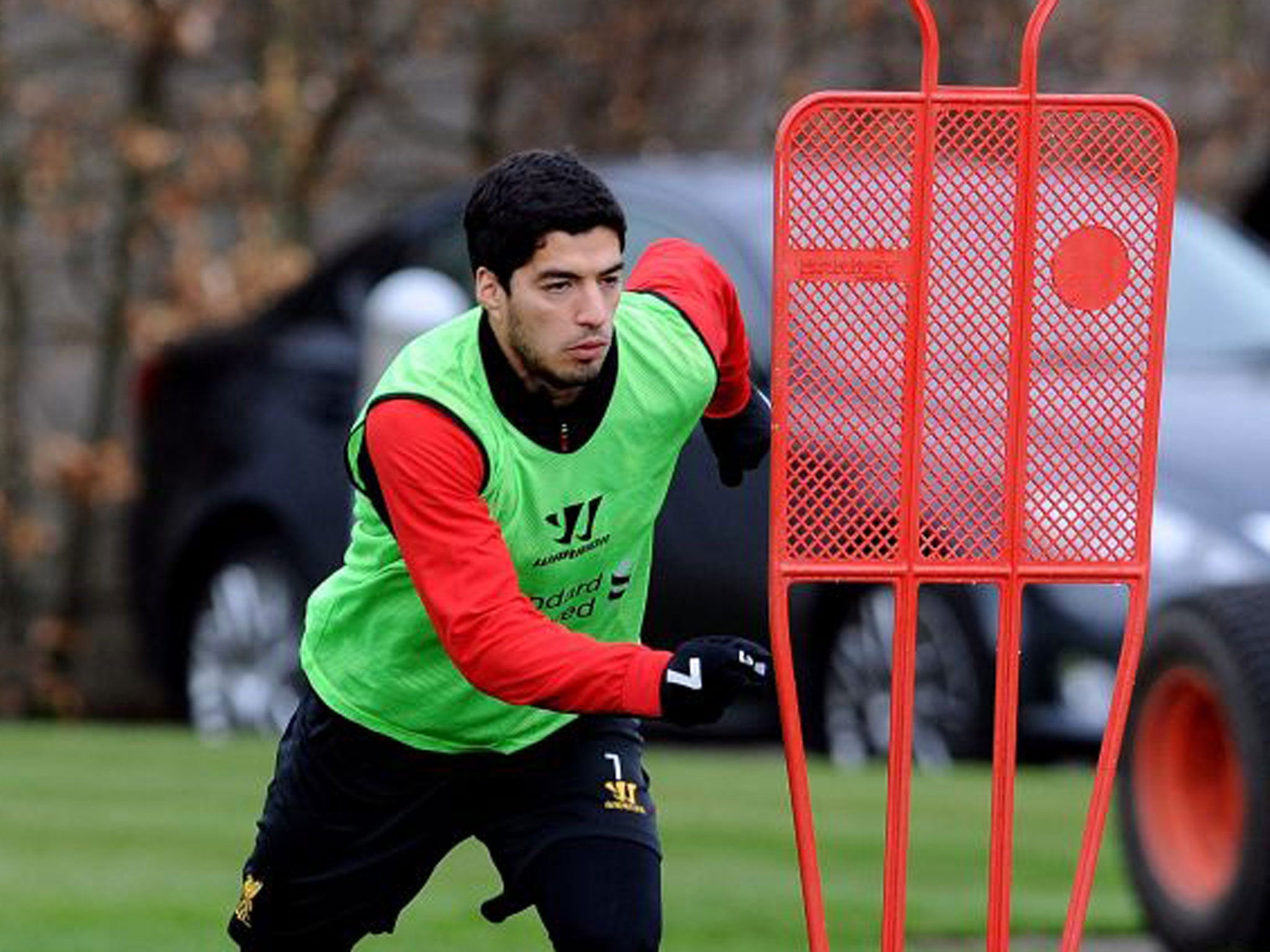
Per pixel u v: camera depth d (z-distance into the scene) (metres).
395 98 60.50
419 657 18.34
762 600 38.84
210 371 45.31
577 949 18.19
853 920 28.06
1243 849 25.62
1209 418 38.34
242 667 44.72
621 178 42.38
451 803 18.94
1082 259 18.81
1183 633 26.64
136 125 57.91
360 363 42.81
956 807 34.88
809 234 18.62
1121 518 18.94
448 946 26.78
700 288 18.58
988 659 36.81
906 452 18.61
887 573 18.64
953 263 18.75
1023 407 18.62
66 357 59.22
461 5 60.44
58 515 58.72
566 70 61.84
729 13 61.69
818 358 18.73
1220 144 62.72
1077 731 36.44
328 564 42.91
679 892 29.45
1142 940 28.03
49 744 42.16
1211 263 42.28
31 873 30.44
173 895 29.17
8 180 57.72
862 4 60.72
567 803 18.52
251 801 35.81
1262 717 25.47
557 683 16.62
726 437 19.69
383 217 61.28
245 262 55.22
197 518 45.03
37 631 56.72
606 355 17.58
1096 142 18.80
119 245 58.03
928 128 18.52
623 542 18.05
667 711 16.53
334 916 19.44
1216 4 62.94
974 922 28.47
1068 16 62.00
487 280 16.94
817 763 39.69
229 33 60.16
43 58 58.38
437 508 16.89
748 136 61.69
